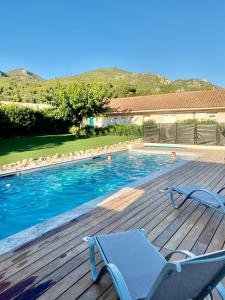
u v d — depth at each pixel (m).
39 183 9.68
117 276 2.21
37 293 2.73
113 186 9.48
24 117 22.67
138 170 12.04
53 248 3.64
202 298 2.21
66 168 11.55
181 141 19.00
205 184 7.52
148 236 4.09
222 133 17.53
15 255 3.45
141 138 22.34
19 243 3.78
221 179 8.17
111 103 32.69
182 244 3.82
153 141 20.16
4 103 24.88
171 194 5.75
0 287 2.82
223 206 4.55
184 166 10.55
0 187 8.80
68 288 2.81
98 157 14.19
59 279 2.96
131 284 2.29
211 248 3.70
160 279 1.80
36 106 27.06
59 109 22.66
